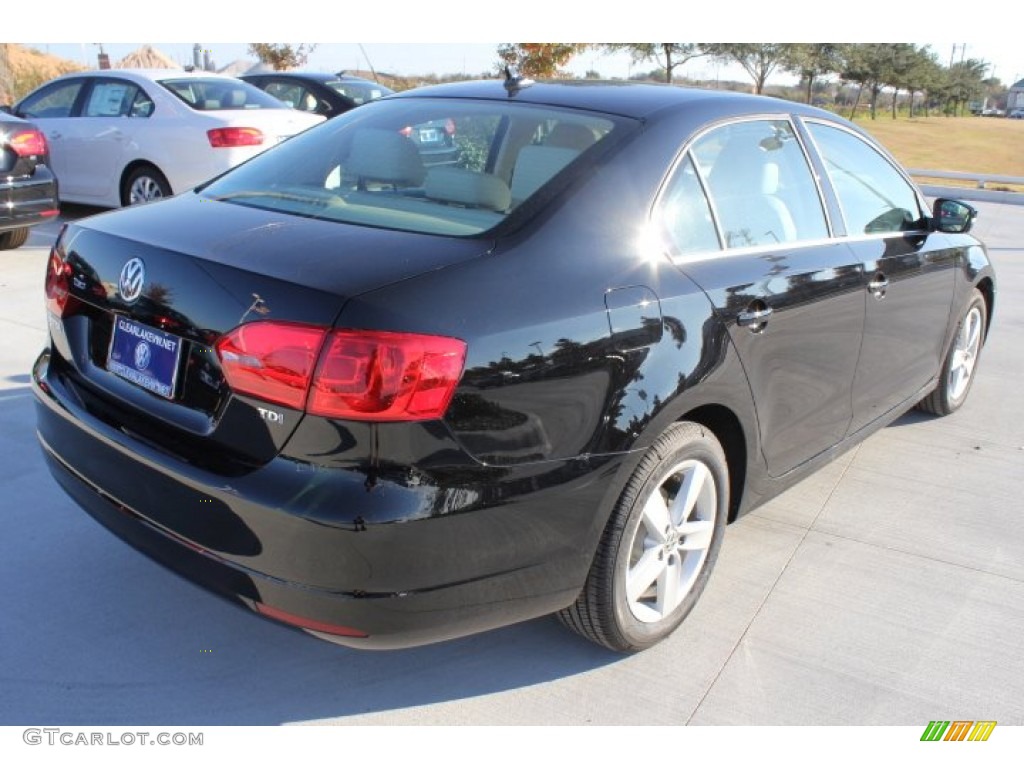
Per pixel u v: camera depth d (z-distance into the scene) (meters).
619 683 2.84
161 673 2.76
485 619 2.45
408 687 2.78
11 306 6.28
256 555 2.25
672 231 2.89
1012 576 3.57
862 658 3.02
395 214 2.71
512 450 2.35
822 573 3.52
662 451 2.74
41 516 3.56
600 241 2.65
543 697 2.77
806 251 3.44
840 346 3.61
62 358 2.90
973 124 68.38
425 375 2.18
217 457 2.33
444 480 2.23
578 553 2.58
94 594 3.11
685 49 28.08
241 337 2.26
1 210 7.36
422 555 2.23
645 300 2.67
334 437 2.17
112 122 9.07
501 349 2.31
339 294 2.21
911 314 4.21
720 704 2.77
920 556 3.69
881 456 4.70
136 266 2.56
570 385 2.46
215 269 2.38
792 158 3.56
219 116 8.68
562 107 3.10
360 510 2.15
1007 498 4.27
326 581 2.21
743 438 3.14
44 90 9.72
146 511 2.47
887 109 80.25
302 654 2.89
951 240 4.63
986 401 5.62
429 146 3.01
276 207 2.83
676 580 2.98
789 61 32.59
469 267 2.38
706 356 2.82
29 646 2.83
